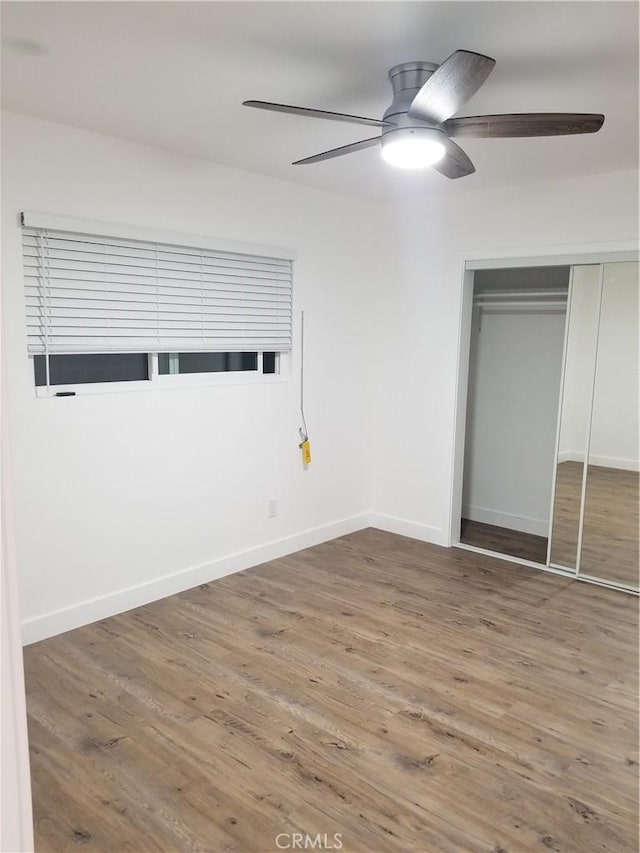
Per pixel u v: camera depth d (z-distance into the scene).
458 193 4.34
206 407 3.87
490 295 4.98
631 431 3.92
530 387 5.00
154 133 3.12
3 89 2.55
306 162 2.76
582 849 2.00
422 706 2.74
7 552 0.49
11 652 0.50
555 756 2.43
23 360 3.03
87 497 3.34
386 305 4.87
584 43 2.11
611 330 3.92
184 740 2.50
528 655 3.18
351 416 4.88
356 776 2.32
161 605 3.67
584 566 4.17
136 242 3.40
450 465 4.63
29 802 0.54
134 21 1.97
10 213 2.91
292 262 4.25
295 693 2.82
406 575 4.18
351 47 2.15
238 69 2.34
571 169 3.65
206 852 1.98
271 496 4.36
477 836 2.05
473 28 2.01
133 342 3.46
